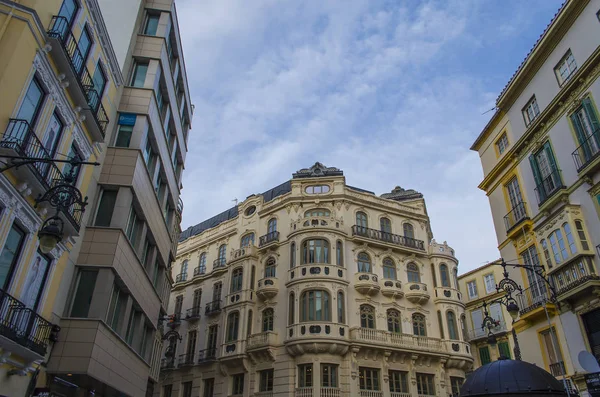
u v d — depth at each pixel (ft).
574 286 58.08
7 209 41.16
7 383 42.16
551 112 68.03
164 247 88.48
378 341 109.09
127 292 65.26
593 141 59.77
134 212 68.80
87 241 57.88
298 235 120.57
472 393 48.80
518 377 47.52
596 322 56.85
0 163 38.75
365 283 115.75
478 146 91.04
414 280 127.03
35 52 44.24
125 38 73.20
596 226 58.39
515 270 74.49
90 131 57.62
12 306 41.14
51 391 50.57
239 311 121.39
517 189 76.74
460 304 126.41
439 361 115.34
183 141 100.68
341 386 102.63
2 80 39.78
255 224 137.59
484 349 133.08
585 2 63.21
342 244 120.06
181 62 92.38
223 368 117.60
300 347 104.63
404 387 109.40
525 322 69.67
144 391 77.97
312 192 133.28
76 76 50.24
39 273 47.91
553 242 64.69
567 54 66.85
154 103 72.90
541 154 70.85
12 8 42.60
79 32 54.03
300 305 110.73
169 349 110.93
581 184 61.52
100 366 54.44
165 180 86.33
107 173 63.10
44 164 46.65
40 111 45.98
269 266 125.80
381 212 133.69
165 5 81.71
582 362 44.04
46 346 47.65
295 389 102.47
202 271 145.79
